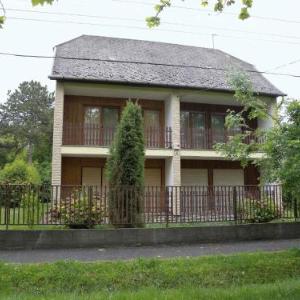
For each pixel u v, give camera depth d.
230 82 9.00
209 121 18.62
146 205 10.25
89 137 16.45
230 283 6.34
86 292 5.75
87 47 18.72
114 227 9.88
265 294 5.16
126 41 20.47
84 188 10.05
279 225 10.57
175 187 10.52
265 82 18.95
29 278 6.19
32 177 22.05
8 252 8.36
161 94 16.89
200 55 20.94
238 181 18.72
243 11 5.46
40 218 9.64
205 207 10.68
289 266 7.25
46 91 48.47
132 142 10.54
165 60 19.06
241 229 10.16
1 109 47.44
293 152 7.03
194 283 6.30
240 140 8.64
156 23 5.59
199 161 18.33
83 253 8.28
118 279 6.34
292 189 7.42
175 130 16.23
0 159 43.94
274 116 8.16
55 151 14.82
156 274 6.55
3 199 9.25
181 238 9.60
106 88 15.79
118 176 10.35
